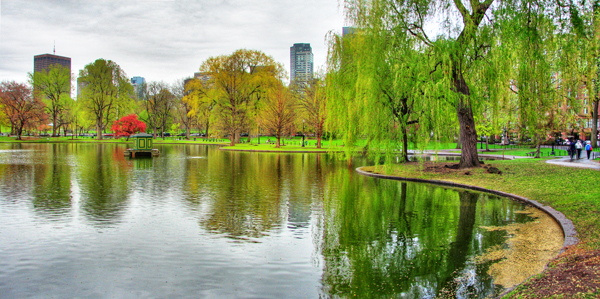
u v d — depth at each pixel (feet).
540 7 62.34
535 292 19.58
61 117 292.61
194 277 25.34
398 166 90.17
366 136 85.97
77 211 44.19
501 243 32.78
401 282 24.70
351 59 85.30
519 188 58.29
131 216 42.01
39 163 103.09
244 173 85.40
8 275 25.40
